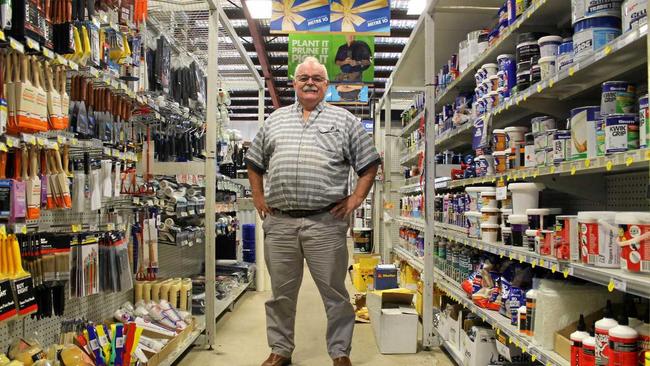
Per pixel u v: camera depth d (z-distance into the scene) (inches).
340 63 268.5
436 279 153.3
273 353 123.5
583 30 70.7
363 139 124.0
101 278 103.1
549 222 86.2
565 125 94.6
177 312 135.3
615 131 63.7
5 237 73.6
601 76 80.0
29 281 75.8
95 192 99.6
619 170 89.6
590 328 74.6
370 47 268.4
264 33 336.5
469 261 134.8
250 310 193.5
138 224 135.6
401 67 205.6
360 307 191.0
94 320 123.0
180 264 202.4
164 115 148.9
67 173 90.9
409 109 230.5
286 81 465.4
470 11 138.7
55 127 83.6
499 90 105.7
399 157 292.0
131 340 96.7
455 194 149.6
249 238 263.1
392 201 295.0
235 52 207.5
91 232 101.6
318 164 118.1
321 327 166.4
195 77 164.2
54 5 83.7
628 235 60.3
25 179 78.3
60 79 87.5
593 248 67.3
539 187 95.0
